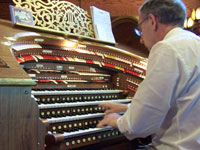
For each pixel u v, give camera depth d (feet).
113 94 8.65
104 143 7.59
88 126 6.74
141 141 9.08
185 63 4.59
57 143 5.54
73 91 7.11
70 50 7.99
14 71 4.02
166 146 4.92
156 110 4.50
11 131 3.79
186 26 15.62
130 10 15.30
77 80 8.18
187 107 4.60
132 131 4.71
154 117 4.53
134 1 15.30
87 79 8.57
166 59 4.58
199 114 4.58
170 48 4.66
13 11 6.98
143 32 5.72
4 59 4.37
